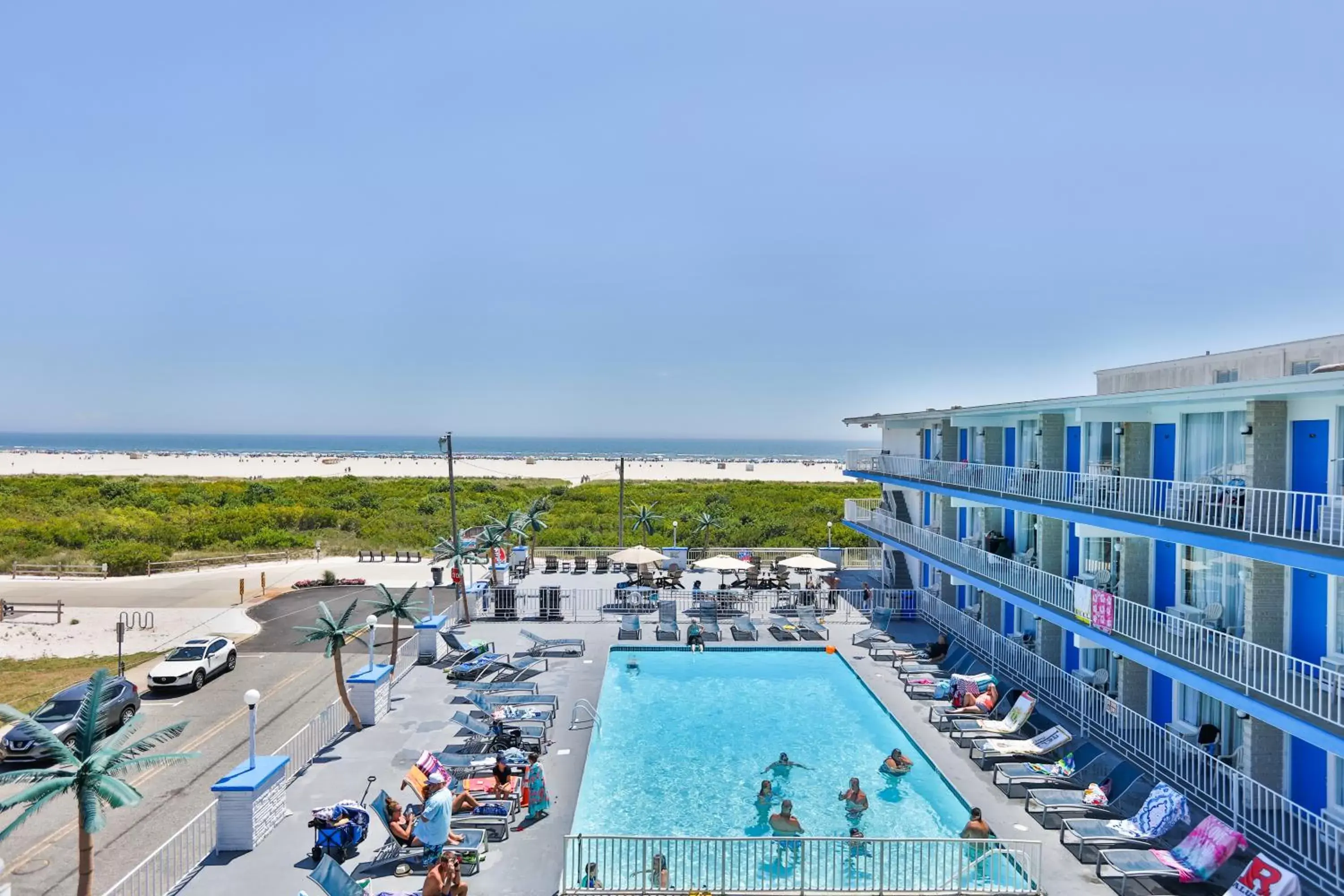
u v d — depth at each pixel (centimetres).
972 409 2178
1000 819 1309
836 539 4844
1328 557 1037
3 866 1133
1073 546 1986
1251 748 1282
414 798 1347
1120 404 1525
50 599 3209
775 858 1212
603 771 1600
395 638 2041
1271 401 1248
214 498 6506
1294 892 966
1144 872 1079
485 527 3388
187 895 1059
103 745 968
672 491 7306
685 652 2364
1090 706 1675
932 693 1930
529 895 1073
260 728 1811
